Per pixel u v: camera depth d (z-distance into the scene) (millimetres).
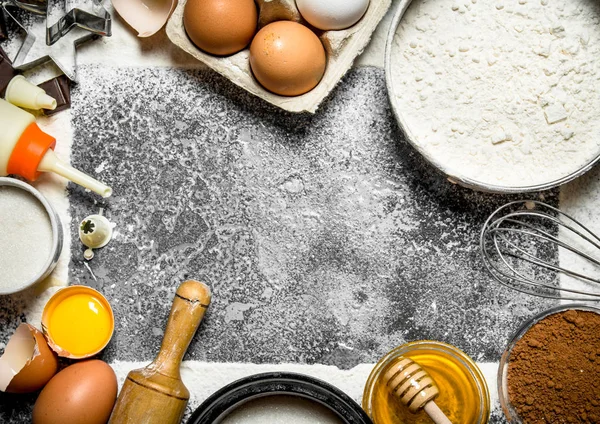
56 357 655
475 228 677
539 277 674
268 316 676
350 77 682
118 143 687
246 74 657
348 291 676
